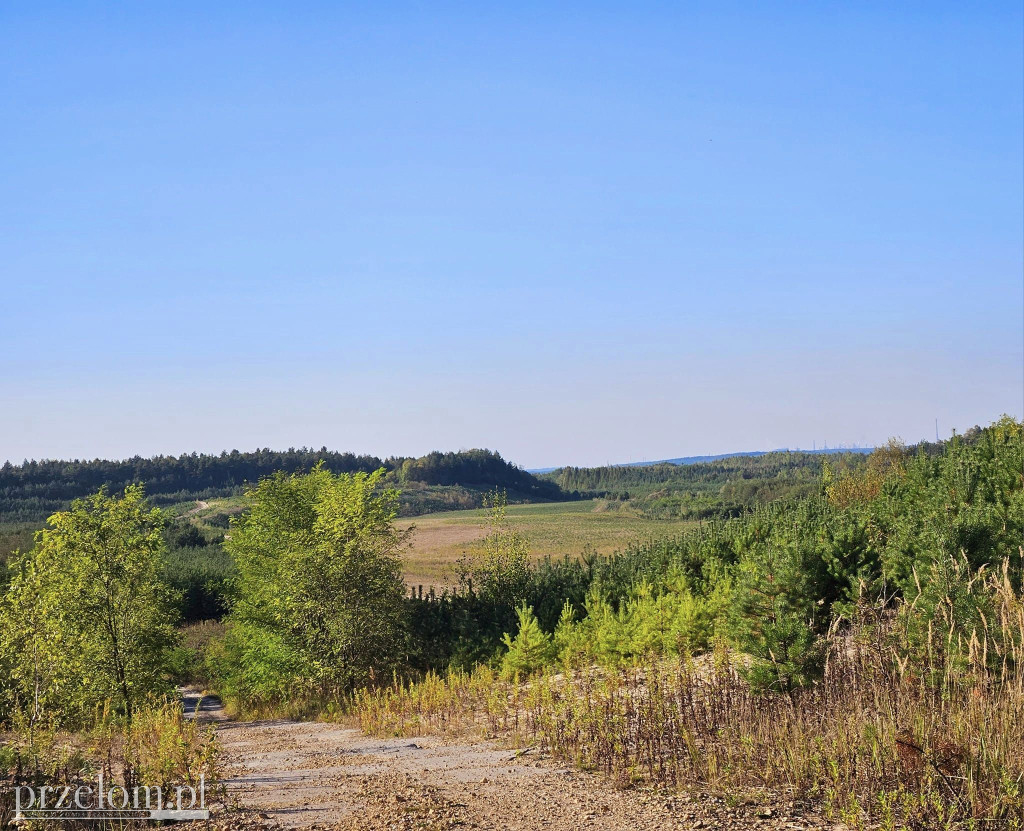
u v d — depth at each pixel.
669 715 11.12
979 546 11.43
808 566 14.30
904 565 14.05
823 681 10.07
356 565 29.19
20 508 139.25
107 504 25.42
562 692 16.27
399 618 30.06
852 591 14.67
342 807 8.88
